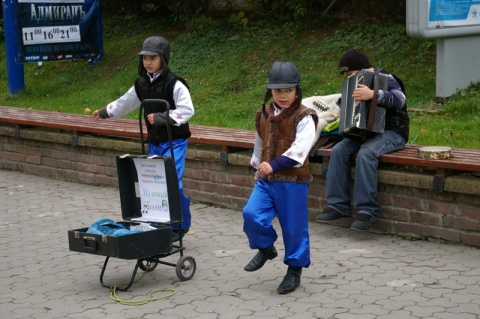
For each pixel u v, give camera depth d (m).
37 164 10.15
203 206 8.19
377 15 13.45
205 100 12.17
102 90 13.79
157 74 6.34
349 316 4.95
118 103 6.61
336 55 12.48
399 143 6.84
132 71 14.21
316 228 7.16
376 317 4.92
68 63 15.55
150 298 5.46
